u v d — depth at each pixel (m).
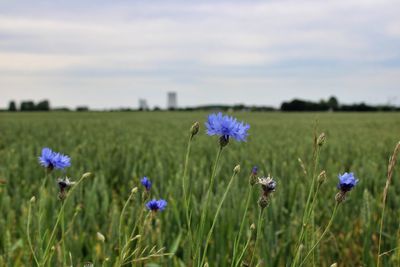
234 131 2.29
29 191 6.31
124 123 34.00
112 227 4.05
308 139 17.75
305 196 5.98
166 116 55.41
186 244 4.13
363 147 14.29
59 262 3.45
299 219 5.26
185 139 16.86
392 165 2.67
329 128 29.39
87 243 4.59
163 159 10.30
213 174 2.36
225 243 4.59
